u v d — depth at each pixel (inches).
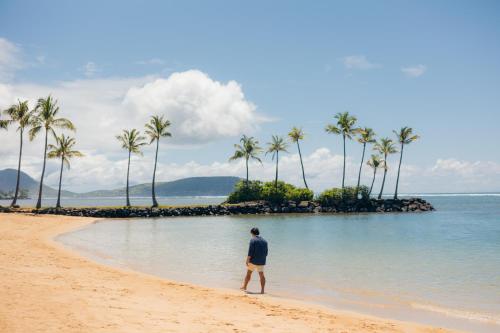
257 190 3245.6
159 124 2928.2
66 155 2556.6
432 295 539.2
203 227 1792.6
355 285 598.9
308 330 361.7
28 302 374.6
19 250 816.9
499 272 709.9
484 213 3169.3
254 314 411.5
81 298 413.1
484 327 402.0
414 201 3516.2
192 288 538.3
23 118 2378.2
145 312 380.5
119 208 2647.6
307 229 1711.4
